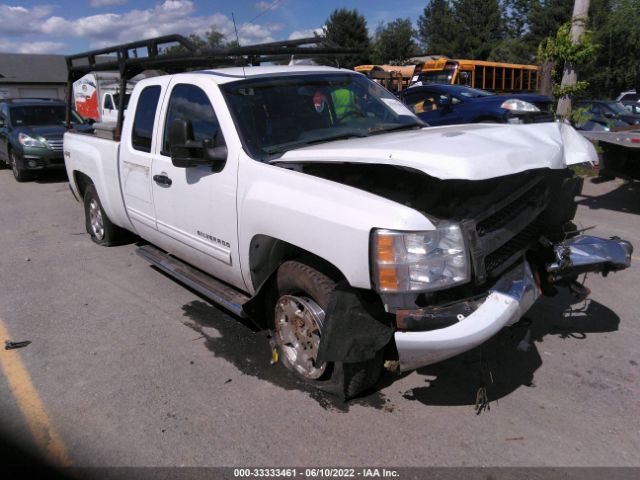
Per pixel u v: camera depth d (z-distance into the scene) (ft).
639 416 10.23
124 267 19.29
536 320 14.23
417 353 8.89
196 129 13.34
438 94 42.11
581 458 9.16
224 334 13.98
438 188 9.84
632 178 23.98
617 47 97.50
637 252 19.83
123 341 13.70
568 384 11.32
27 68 148.87
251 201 11.16
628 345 12.89
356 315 9.47
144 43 16.12
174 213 14.23
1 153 42.78
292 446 9.62
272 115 12.80
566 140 11.26
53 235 24.09
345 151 10.21
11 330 14.46
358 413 10.50
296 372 11.55
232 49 12.99
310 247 9.84
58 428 10.31
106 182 18.25
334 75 14.73
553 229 11.73
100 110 68.64
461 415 10.38
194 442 9.79
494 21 191.83
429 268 8.60
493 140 9.98
